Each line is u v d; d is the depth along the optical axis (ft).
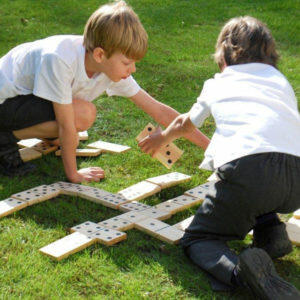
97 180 9.75
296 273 7.14
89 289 6.61
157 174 10.21
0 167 9.96
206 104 7.20
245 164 6.53
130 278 6.86
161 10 22.52
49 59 8.47
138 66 16.14
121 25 8.02
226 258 6.70
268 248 7.02
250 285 6.12
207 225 7.05
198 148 11.29
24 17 20.85
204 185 9.57
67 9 22.15
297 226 8.21
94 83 9.09
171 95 14.07
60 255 7.12
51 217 8.43
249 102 6.79
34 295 6.42
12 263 7.01
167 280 6.87
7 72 9.18
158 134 8.32
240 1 24.13
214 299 6.48
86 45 8.46
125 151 11.02
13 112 9.16
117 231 7.81
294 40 19.16
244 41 7.29
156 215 8.43
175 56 17.19
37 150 10.78
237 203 6.67
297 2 23.67
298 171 6.68
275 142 6.56
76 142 9.28
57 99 8.68
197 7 23.09
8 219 8.23
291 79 15.25
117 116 12.80
